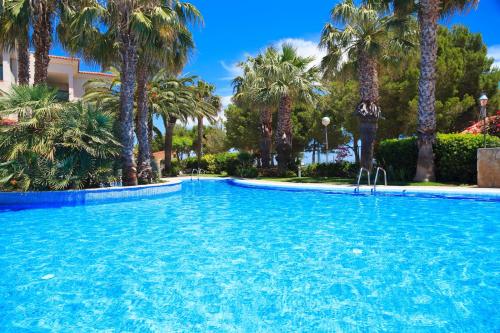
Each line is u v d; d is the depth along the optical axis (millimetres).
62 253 5066
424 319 2871
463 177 12586
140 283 3805
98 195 10961
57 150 10867
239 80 23547
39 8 12031
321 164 19219
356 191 11789
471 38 21172
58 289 3648
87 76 27391
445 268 4156
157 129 28562
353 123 25672
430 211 8375
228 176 26000
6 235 6340
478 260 4445
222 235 6188
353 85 27188
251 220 7734
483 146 11977
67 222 7660
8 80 20844
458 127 21078
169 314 3041
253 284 3730
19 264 4543
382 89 21828
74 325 2859
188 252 5059
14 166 10234
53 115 10914
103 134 11516
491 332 2643
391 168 14352
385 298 3307
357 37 15188
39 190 10477
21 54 13180
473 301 3207
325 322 2846
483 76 20391
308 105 20266
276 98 19125
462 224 6809
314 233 6254
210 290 3574
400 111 21906
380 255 4754
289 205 10133
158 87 23109
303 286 3652
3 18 12547
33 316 3031
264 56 20609
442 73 19688
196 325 2824
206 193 14328
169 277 3988
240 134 37500
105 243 5668
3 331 2768
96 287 3697
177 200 11867
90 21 11797
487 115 20438
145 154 14664
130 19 11930
